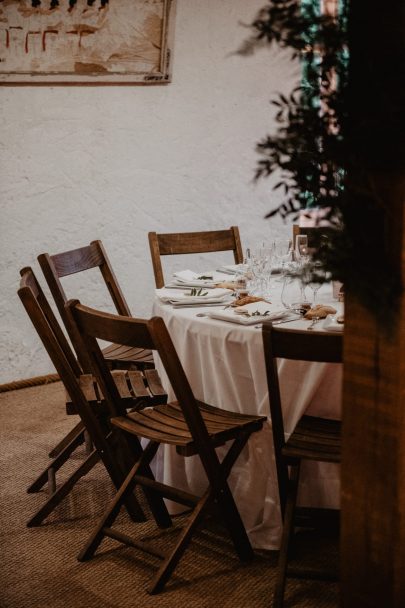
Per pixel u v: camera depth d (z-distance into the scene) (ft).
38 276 14.75
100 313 7.68
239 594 7.55
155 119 15.51
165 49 15.14
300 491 8.25
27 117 14.16
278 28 4.94
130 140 15.30
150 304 16.20
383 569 5.34
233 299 9.68
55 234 14.80
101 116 14.89
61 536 8.89
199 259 16.70
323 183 5.14
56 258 11.03
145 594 7.61
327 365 7.70
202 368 8.68
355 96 4.84
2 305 14.42
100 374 8.28
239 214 16.93
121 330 7.43
